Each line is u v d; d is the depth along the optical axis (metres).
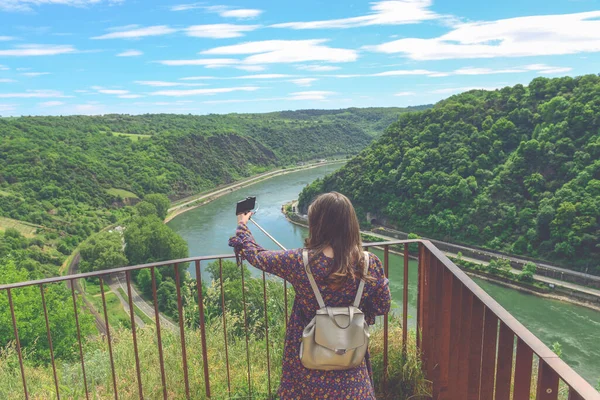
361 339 1.74
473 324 2.23
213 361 3.75
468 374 2.27
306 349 1.75
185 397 3.23
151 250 48.66
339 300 1.80
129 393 3.45
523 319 32.44
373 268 1.84
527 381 1.65
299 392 1.85
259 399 3.20
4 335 12.87
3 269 19.73
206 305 4.73
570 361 26.11
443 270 2.67
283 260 1.84
